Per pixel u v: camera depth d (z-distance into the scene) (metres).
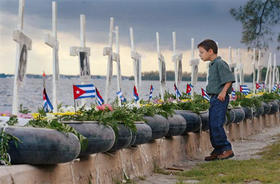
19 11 5.89
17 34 5.77
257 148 11.27
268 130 17.22
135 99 9.80
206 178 6.95
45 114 6.11
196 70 13.23
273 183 6.29
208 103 11.40
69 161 5.26
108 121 6.32
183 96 12.35
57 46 7.38
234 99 14.74
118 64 9.85
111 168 6.65
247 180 6.60
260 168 7.71
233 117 12.75
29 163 5.00
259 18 21.92
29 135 4.94
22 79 6.03
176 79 12.34
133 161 7.37
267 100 17.94
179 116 9.16
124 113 6.95
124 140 6.67
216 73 9.38
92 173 6.10
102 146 6.06
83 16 8.26
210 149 11.24
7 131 4.93
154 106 8.91
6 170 4.50
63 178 5.39
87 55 8.30
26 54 6.12
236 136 13.77
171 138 9.05
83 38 8.27
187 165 8.81
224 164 8.33
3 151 4.84
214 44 9.48
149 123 7.95
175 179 7.23
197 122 9.85
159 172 7.89
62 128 5.22
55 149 4.99
